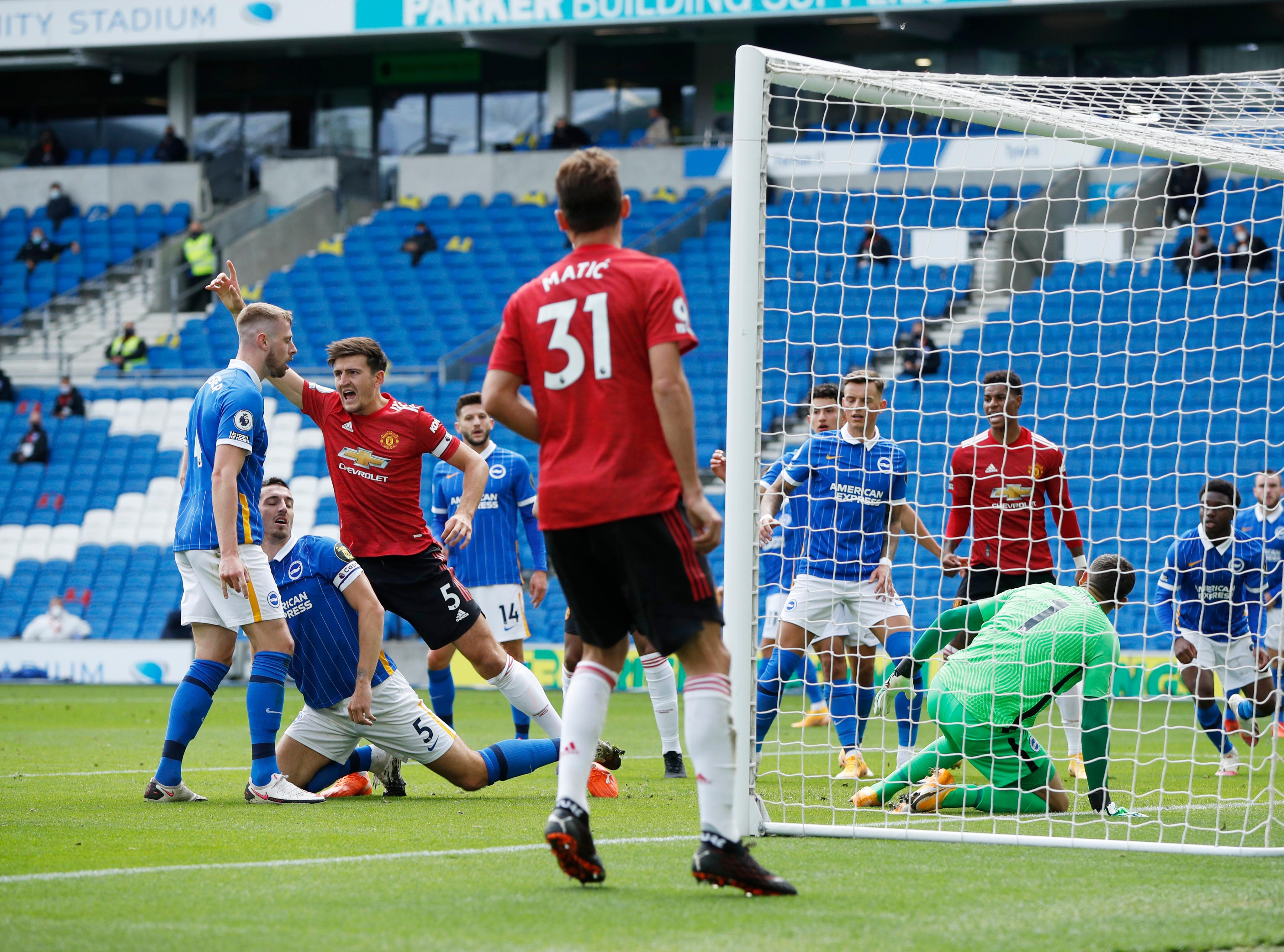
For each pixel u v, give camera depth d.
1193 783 22.19
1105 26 70.25
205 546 17.52
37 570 59.84
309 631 17.98
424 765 18.86
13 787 19.58
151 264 77.62
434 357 67.44
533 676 19.27
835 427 22.91
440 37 78.19
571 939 8.98
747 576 14.88
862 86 16.50
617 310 10.59
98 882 11.11
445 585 18.97
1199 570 25.77
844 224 16.98
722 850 10.55
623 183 75.25
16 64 79.94
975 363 57.88
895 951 8.79
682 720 34.62
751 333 15.02
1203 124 19.75
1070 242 62.31
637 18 69.38
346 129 85.38
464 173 78.56
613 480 10.48
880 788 17.38
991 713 16.91
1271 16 67.62
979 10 65.12
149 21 76.06
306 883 11.09
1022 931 9.52
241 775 21.62
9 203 82.75
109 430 65.19
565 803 10.65
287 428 63.41
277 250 77.75
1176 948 9.15
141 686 51.78
